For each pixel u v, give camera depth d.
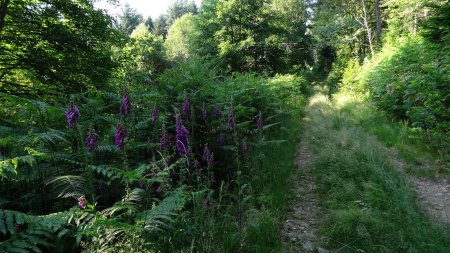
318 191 5.66
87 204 2.93
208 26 26.58
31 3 8.91
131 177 2.90
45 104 4.21
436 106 7.29
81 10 9.34
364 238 3.79
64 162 4.31
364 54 26.38
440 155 6.75
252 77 11.72
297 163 7.38
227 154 5.64
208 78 7.53
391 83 10.58
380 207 4.46
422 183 5.79
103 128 5.38
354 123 9.99
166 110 5.95
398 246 3.54
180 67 7.49
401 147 7.50
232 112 4.90
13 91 9.13
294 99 16.17
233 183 5.35
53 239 3.21
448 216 4.44
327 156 6.60
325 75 40.19
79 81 9.65
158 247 3.13
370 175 5.44
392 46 15.40
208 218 3.65
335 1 27.39
